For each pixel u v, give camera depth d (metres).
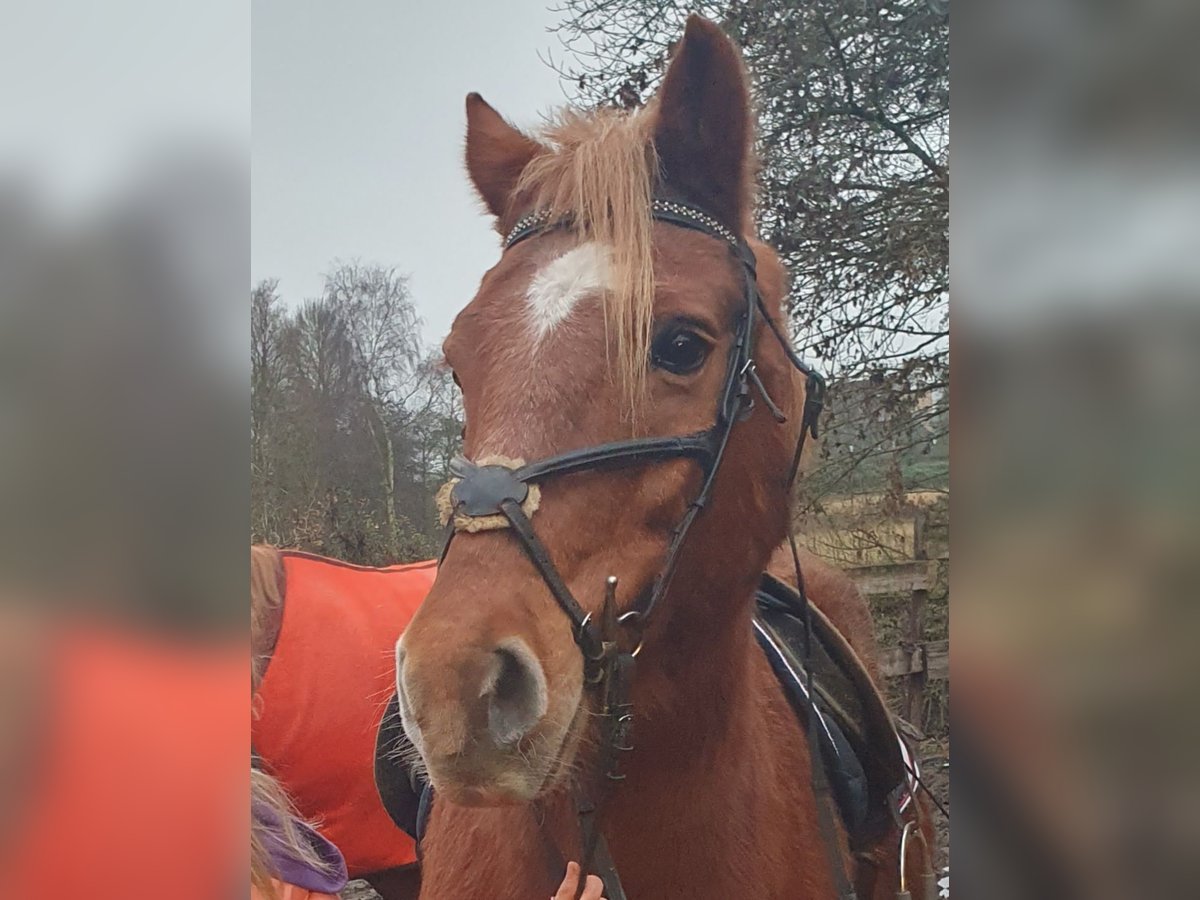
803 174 1.82
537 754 0.91
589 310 1.00
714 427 1.06
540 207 1.10
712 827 1.15
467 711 0.88
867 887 1.44
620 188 1.03
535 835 1.17
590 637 0.95
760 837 1.20
